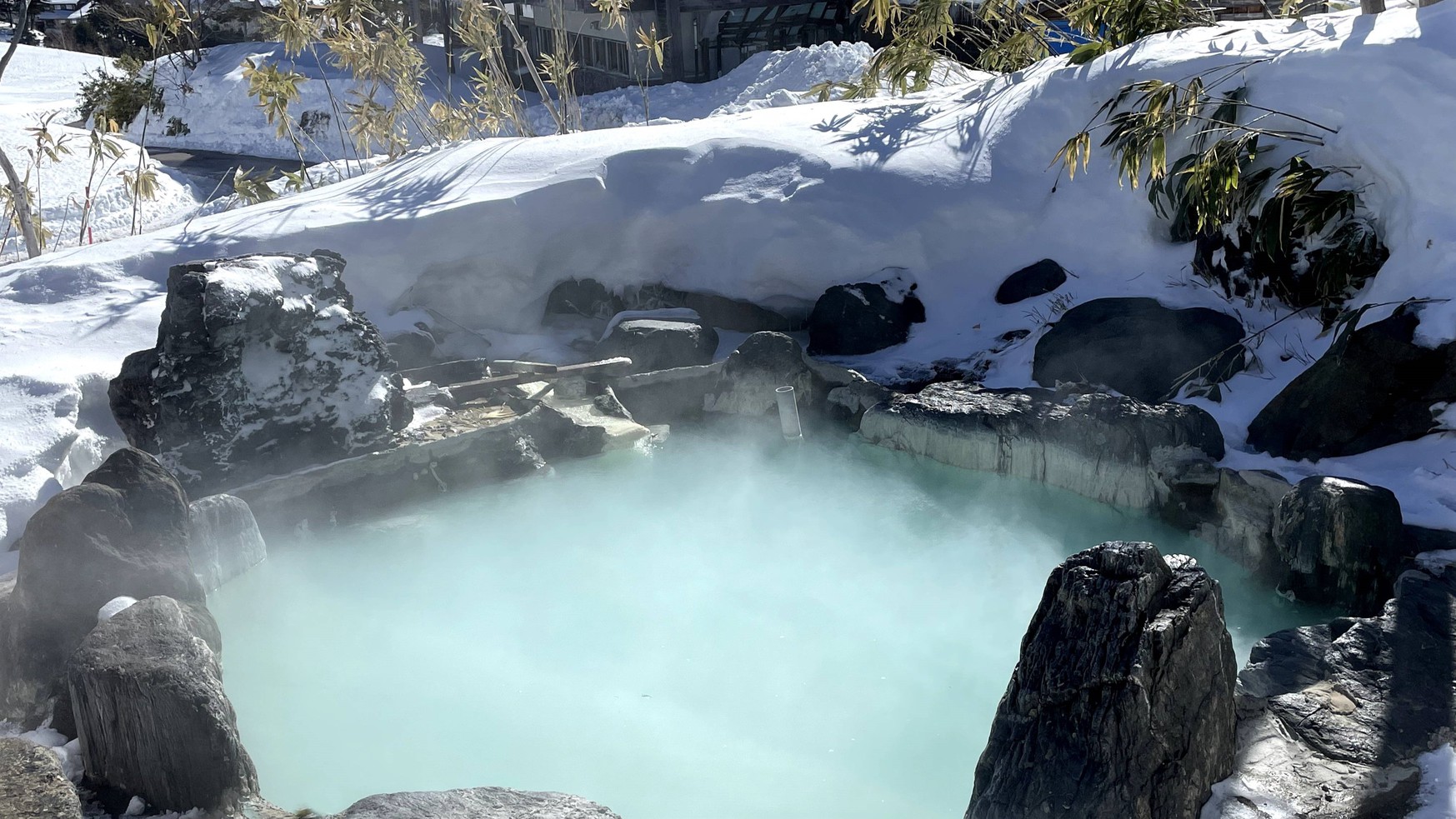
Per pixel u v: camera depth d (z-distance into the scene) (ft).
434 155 32.09
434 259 26.91
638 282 28.66
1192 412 20.04
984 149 28.78
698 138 29.76
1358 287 21.70
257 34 109.19
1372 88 22.21
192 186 63.82
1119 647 10.72
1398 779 11.44
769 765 13.78
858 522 20.56
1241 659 15.29
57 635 14.30
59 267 25.91
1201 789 11.03
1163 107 24.77
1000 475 21.70
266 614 17.80
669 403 25.67
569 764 13.91
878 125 30.66
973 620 17.03
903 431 22.93
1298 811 10.95
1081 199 26.91
